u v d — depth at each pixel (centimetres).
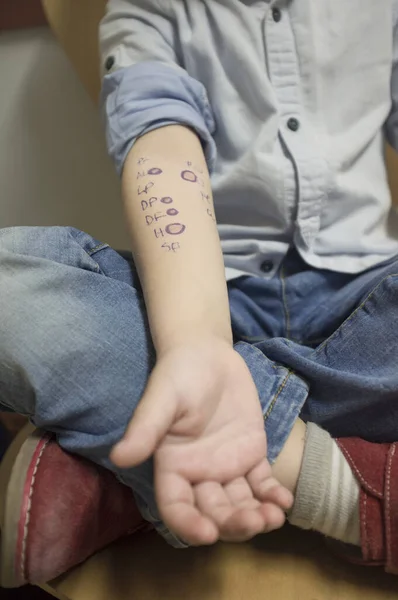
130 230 60
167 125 63
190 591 58
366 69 69
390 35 69
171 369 51
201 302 55
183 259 57
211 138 65
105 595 58
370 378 59
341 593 58
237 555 60
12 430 91
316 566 59
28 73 82
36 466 54
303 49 67
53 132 85
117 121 63
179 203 59
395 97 71
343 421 61
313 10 67
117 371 54
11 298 55
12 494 53
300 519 57
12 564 52
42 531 52
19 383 54
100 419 54
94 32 75
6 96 83
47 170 86
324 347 62
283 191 67
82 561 59
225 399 52
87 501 54
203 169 62
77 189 88
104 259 62
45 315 55
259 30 67
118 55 67
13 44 81
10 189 87
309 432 58
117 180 87
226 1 68
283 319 67
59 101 83
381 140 72
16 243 59
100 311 56
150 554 60
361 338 61
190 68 68
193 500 50
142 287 58
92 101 80
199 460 51
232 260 68
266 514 50
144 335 56
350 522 56
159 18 69
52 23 73
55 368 54
